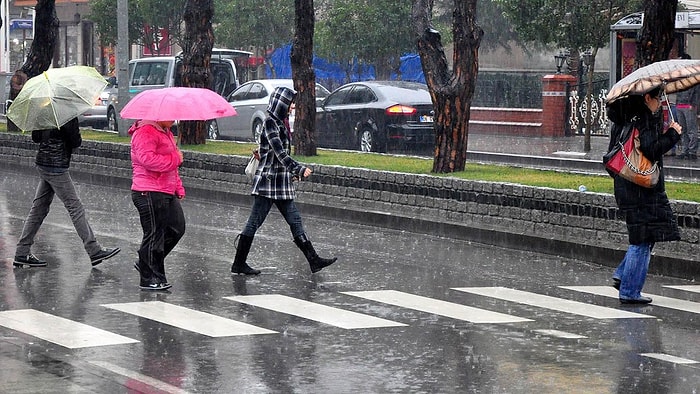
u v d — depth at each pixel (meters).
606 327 17.94
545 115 60.94
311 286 21.53
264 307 19.31
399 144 47.53
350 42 68.12
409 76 75.94
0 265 23.56
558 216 26.47
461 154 33.31
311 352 15.98
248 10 76.38
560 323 18.20
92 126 67.81
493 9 75.88
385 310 19.16
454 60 33.22
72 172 44.00
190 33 43.66
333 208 32.44
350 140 49.47
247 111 54.50
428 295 20.66
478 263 24.64
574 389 14.05
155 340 16.67
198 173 39.00
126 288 21.08
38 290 20.77
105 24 84.12
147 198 20.81
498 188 28.02
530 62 81.06
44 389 13.88
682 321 18.55
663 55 28.23
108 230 29.25
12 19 110.06
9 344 16.36
